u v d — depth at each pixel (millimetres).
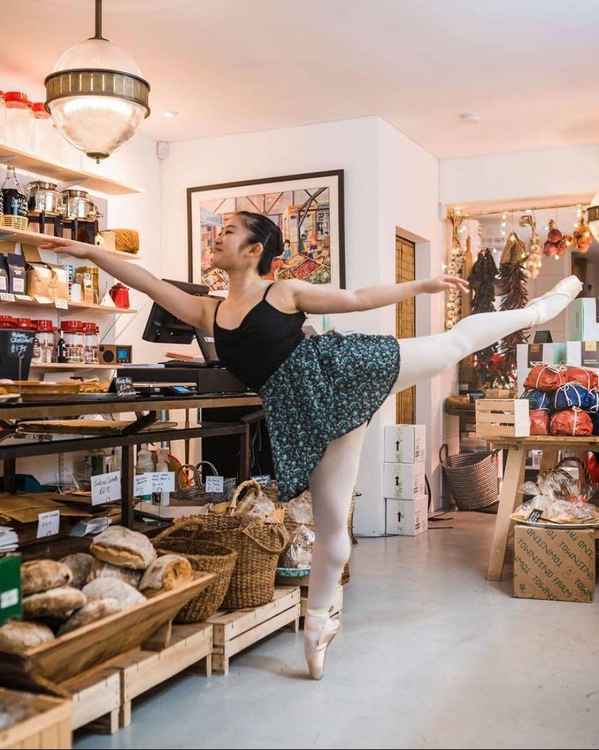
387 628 3928
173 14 4523
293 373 2906
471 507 7605
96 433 3504
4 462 4086
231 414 5441
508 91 5848
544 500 4781
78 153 5941
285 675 3275
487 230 8852
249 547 3445
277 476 2943
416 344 3016
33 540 3344
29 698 2307
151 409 3477
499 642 3719
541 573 4473
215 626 3285
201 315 3098
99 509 3840
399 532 6504
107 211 6379
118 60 3926
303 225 6629
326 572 3164
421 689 3139
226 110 6254
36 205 5172
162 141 7098
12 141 5082
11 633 2479
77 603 2650
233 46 4992
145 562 3008
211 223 6953
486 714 2908
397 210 6793
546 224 8680
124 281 3102
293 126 6680
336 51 5094
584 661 3467
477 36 4883
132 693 2803
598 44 5012
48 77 3920
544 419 4961
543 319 3371
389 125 6633
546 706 2984
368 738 2705
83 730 2756
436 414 7797
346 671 3332
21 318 5062
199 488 4660
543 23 4707
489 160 7613
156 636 2973
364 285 6449
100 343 5980
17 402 2918
